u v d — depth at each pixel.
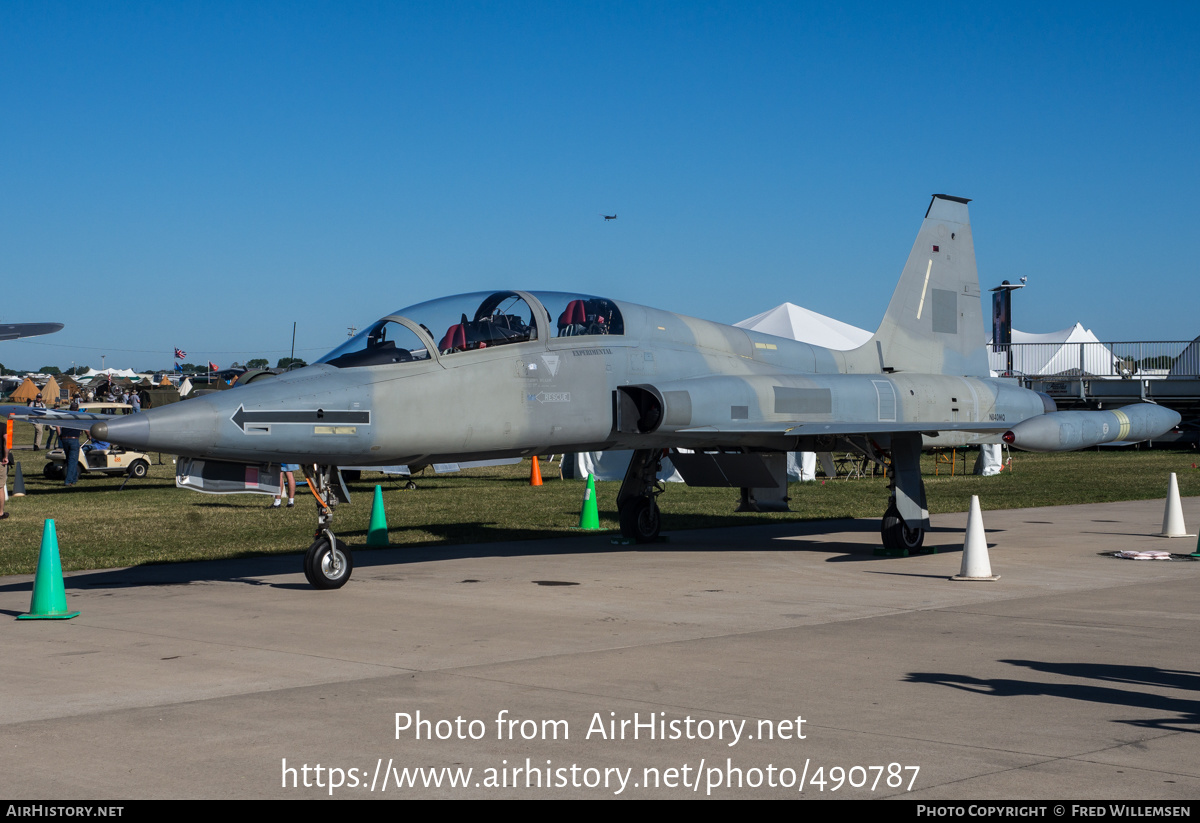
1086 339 51.31
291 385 10.14
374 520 14.23
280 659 7.16
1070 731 5.37
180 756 5.02
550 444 11.80
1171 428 14.02
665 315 13.30
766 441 13.37
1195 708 5.81
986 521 17.03
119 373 109.75
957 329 16.53
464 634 8.04
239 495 24.03
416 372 10.80
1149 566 11.84
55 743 5.22
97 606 9.49
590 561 12.53
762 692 6.17
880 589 10.26
